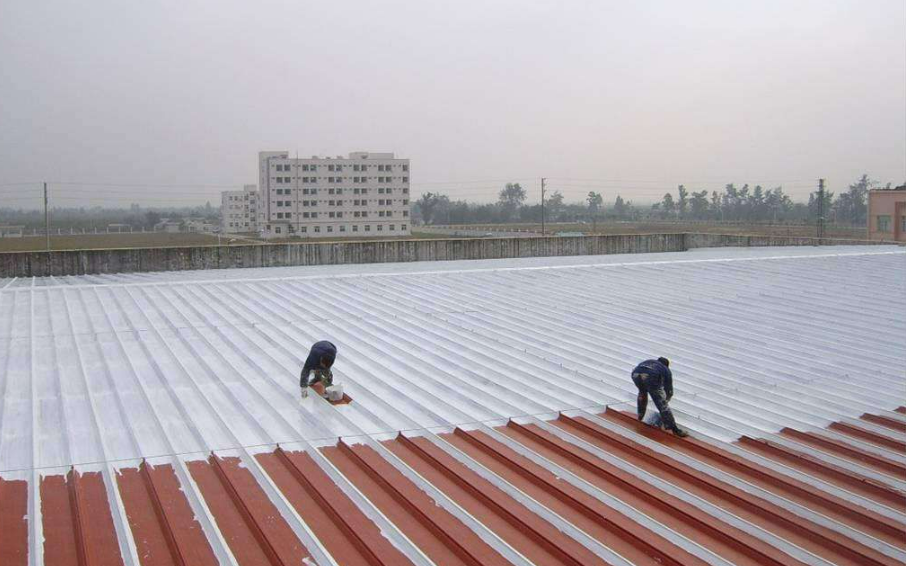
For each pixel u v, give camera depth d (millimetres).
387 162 96500
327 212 95375
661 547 6492
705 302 17453
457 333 14148
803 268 22578
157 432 8828
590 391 10859
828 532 6930
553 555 6387
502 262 27828
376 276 20844
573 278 20859
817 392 11164
